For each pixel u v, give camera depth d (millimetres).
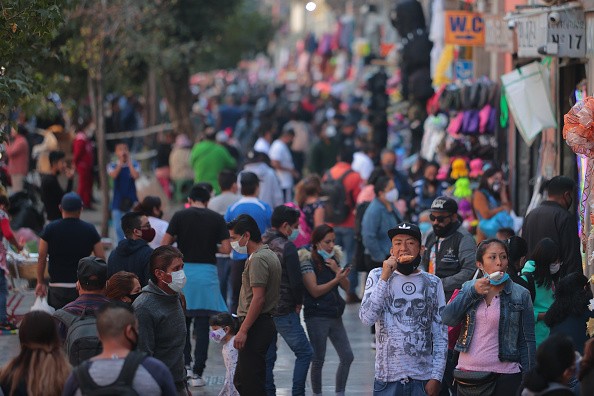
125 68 69875
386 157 48156
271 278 27094
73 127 73125
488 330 23141
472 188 44906
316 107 108312
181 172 72625
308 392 31703
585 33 35125
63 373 19250
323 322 30453
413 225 23422
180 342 23891
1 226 37406
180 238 32625
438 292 23484
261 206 36375
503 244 23328
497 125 46625
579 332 24188
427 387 23219
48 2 28578
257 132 88938
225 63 134625
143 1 62062
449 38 49625
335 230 47406
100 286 23281
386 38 127875
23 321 19359
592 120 28109
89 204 65688
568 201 29188
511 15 37844
